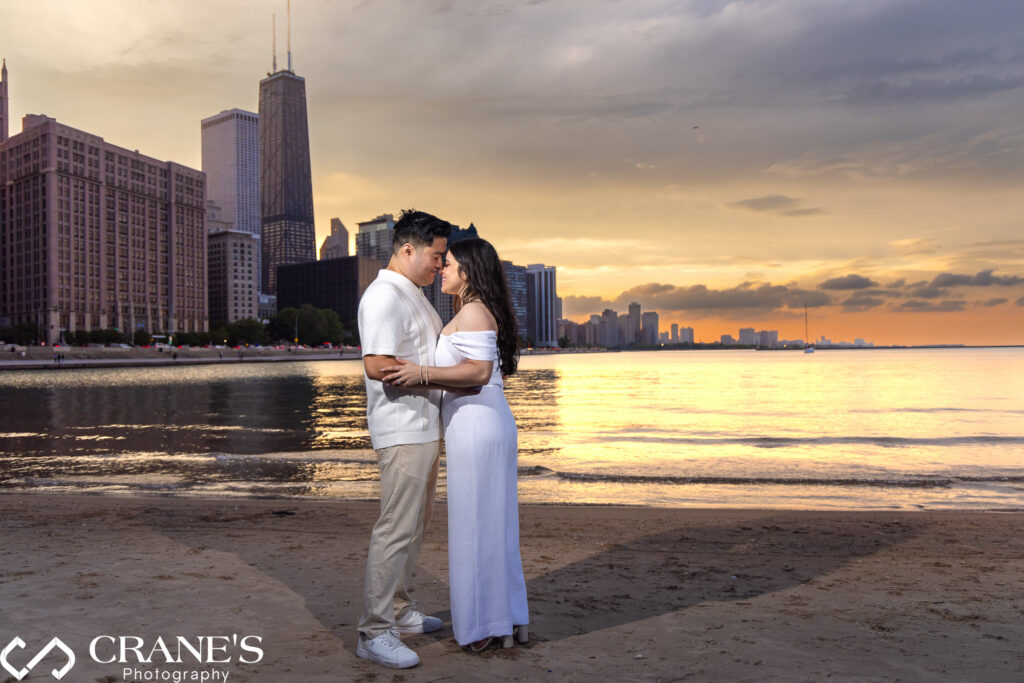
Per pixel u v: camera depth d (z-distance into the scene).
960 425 21.14
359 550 5.47
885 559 5.47
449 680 2.95
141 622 3.70
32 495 8.73
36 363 92.94
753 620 3.86
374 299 3.18
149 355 133.75
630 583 4.69
